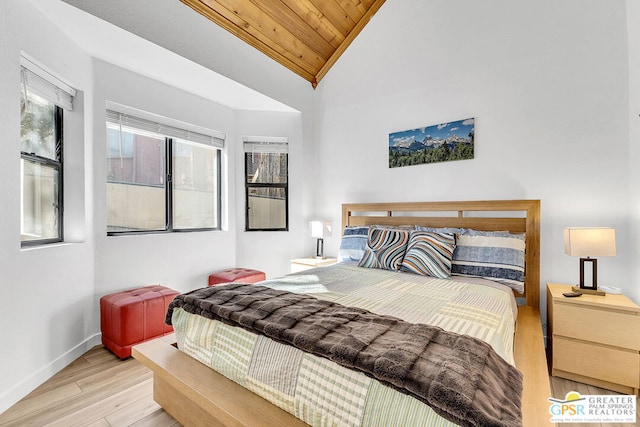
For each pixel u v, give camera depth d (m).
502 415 0.80
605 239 2.00
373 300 1.69
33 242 2.07
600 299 1.95
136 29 2.15
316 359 1.08
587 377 1.93
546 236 2.46
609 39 2.24
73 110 2.35
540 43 2.48
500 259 2.26
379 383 0.95
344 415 0.97
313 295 1.78
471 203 2.71
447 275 2.26
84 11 1.91
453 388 0.82
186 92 3.16
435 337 1.10
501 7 2.65
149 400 1.75
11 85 1.73
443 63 2.95
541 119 2.48
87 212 2.41
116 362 2.18
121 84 2.64
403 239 2.61
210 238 3.42
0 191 1.67
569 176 2.38
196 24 2.54
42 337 1.95
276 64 3.40
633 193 2.14
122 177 2.81
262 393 1.21
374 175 3.43
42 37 1.94
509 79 2.61
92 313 2.46
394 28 3.27
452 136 2.87
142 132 2.89
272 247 3.83
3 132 1.69
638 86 2.06
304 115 3.84
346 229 3.24
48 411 1.65
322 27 3.31
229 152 3.63
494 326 1.33
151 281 2.89
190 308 1.56
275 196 3.94
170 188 3.19
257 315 1.34
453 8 2.89
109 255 2.58
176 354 1.58
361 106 3.53
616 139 2.22
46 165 2.20
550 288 2.23
